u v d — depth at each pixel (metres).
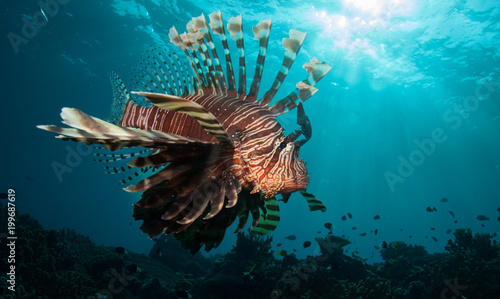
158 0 18.03
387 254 10.67
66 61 26.22
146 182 1.59
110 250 10.77
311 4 16.77
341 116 32.41
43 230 7.79
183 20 19.12
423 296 6.74
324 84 25.72
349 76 23.97
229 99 2.27
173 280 9.42
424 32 18.16
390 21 17.38
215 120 1.55
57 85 30.52
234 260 7.64
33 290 5.92
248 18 18.58
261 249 8.27
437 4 16.08
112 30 21.42
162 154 1.66
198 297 7.01
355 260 8.45
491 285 6.38
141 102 2.73
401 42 19.11
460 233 9.01
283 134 2.09
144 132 1.50
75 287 6.53
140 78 2.75
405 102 28.00
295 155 2.03
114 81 3.06
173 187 1.71
